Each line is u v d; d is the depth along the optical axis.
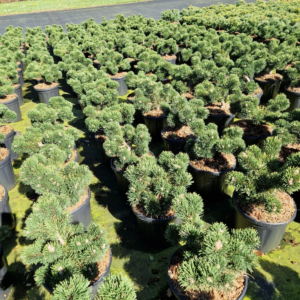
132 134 4.49
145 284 3.44
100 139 5.58
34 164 3.42
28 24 22.47
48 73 8.19
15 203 5.01
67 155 4.43
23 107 9.23
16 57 10.22
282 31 10.29
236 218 3.81
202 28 11.48
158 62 7.78
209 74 6.19
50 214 2.75
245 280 2.58
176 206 2.70
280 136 4.14
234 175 3.27
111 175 5.65
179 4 26.50
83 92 6.94
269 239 3.52
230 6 15.73
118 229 4.31
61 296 1.95
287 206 3.55
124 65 8.67
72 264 2.52
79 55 9.03
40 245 2.56
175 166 3.25
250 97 5.10
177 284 2.64
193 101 5.24
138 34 11.55
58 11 28.25
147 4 28.25
